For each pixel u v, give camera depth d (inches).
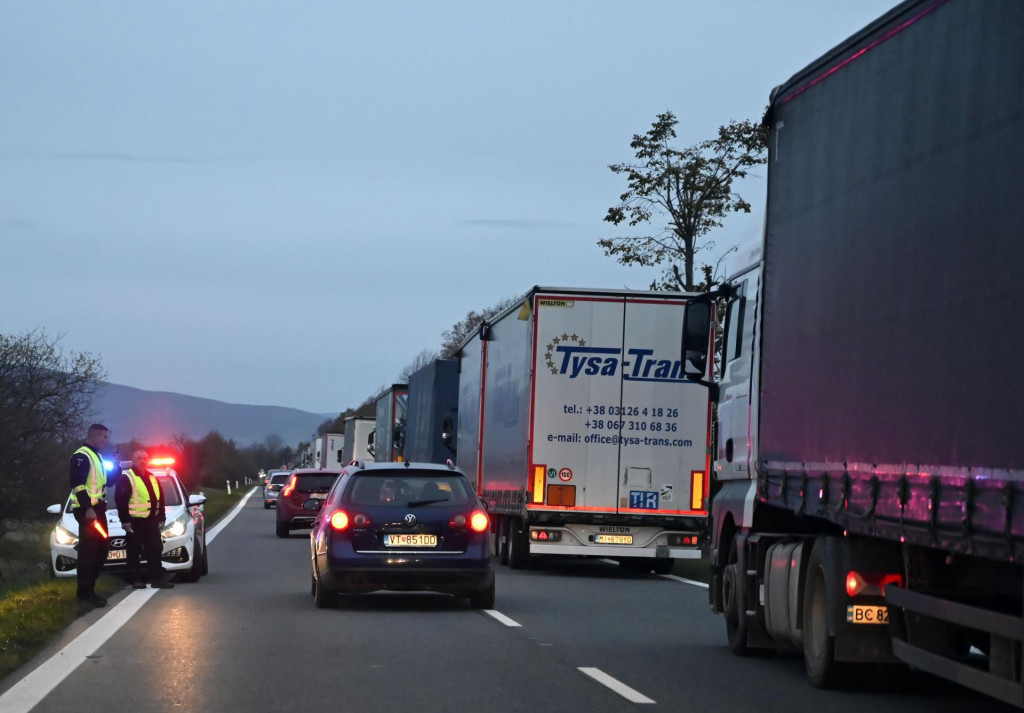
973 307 317.1
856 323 399.9
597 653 539.8
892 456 366.9
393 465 722.2
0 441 1754.4
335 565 686.5
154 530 837.2
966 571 355.6
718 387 603.2
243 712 393.7
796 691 449.1
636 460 973.8
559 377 971.3
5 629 554.9
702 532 975.6
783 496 474.0
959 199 327.0
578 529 970.1
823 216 434.3
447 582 693.9
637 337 975.6
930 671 366.3
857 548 424.8
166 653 523.5
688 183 1454.2
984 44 316.5
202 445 6397.6
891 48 377.4
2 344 1811.0
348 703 410.0
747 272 566.3
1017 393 292.7
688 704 418.6
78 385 1844.2
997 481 301.1
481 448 1186.0
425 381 1590.8
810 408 443.2
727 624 563.5
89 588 709.3
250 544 1464.1
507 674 475.8
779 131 487.8
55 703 406.9
